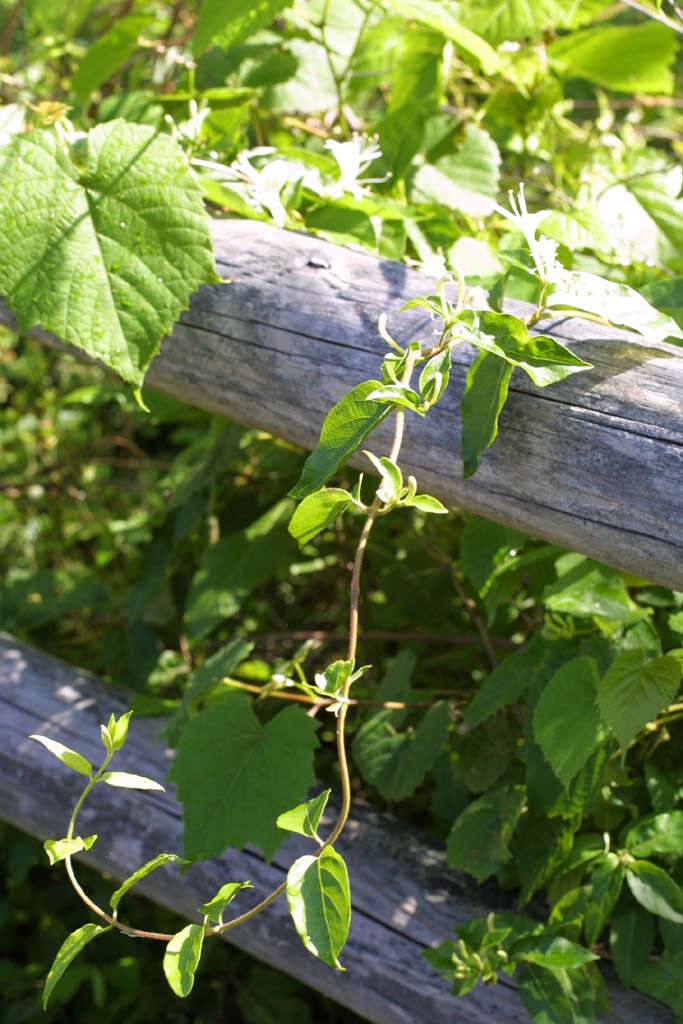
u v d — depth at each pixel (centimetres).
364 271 79
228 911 87
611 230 100
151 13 110
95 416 167
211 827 81
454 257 92
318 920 64
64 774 96
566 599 80
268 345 78
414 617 110
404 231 91
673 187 104
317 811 64
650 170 112
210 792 82
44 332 92
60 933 126
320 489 66
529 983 76
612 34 113
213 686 91
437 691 94
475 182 103
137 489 154
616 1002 77
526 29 105
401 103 103
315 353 76
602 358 70
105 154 81
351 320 76
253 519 111
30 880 131
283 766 82
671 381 68
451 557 109
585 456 67
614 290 73
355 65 111
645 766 81
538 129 116
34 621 123
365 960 81
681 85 152
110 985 127
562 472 68
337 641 117
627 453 66
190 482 106
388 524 110
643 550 66
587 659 78
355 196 89
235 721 85
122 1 131
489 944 76
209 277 79
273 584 122
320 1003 123
